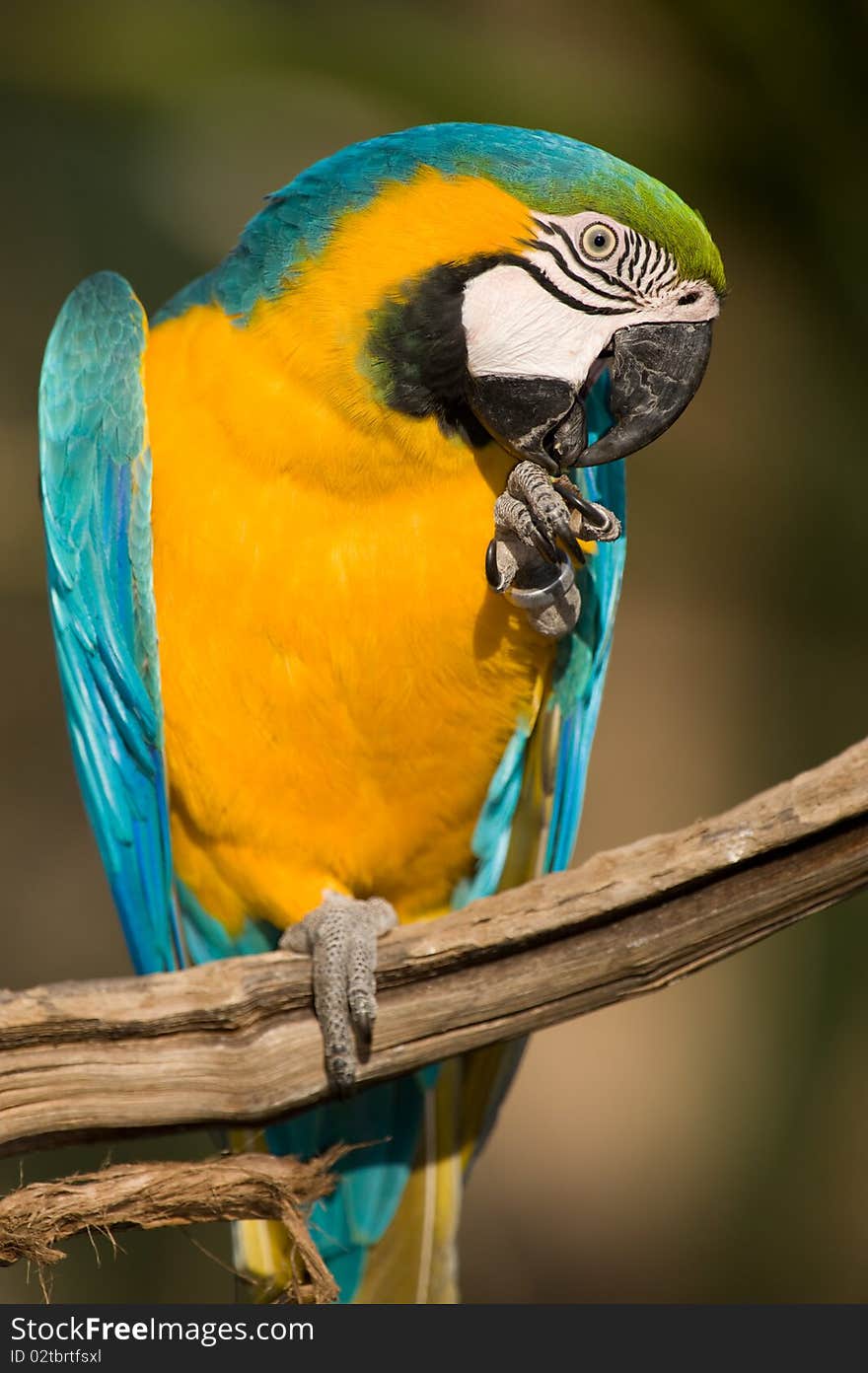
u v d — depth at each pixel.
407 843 2.83
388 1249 2.86
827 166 3.06
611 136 3.06
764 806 2.70
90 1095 2.71
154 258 3.51
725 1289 3.12
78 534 2.81
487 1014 2.72
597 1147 3.32
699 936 2.71
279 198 2.78
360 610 2.77
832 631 3.16
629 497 3.21
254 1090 2.72
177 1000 2.71
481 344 2.77
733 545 3.19
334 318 2.76
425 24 3.10
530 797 2.85
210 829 2.82
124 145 3.31
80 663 2.83
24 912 3.67
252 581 2.77
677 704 3.35
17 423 3.72
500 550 2.76
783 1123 3.09
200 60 3.11
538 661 2.81
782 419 3.14
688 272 2.79
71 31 3.12
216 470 2.77
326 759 2.80
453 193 2.77
